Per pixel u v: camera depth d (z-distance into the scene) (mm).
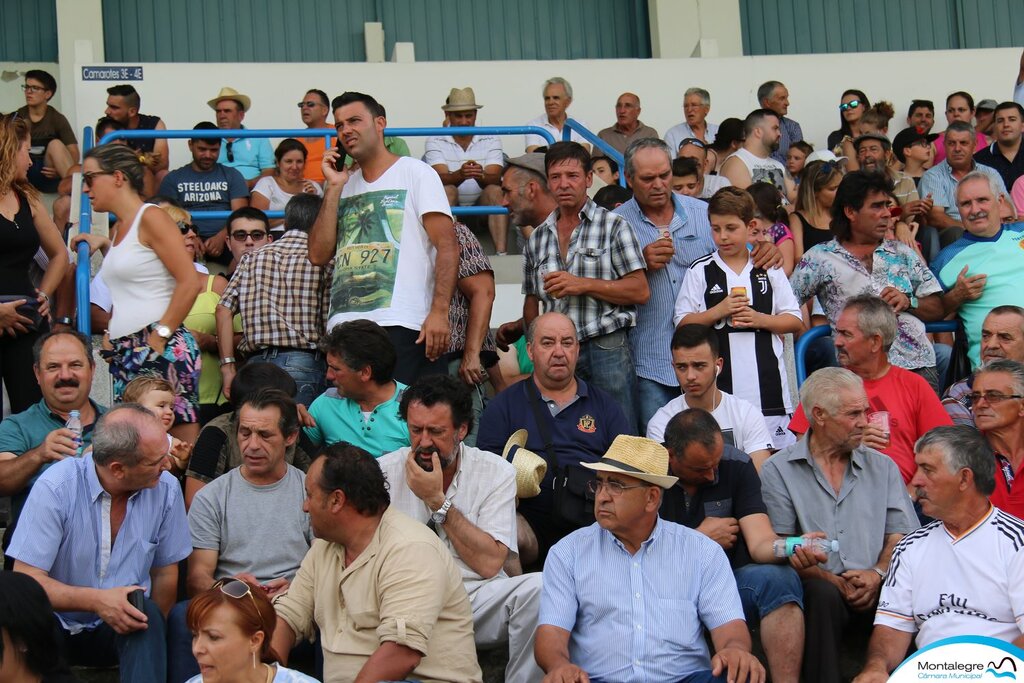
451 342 13797
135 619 9680
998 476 11984
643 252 14000
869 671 10117
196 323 14703
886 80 27422
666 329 14070
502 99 26156
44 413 11836
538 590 10555
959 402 13531
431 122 25984
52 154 22516
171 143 24328
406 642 9391
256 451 10891
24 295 13844
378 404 12289
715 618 10117
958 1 29062
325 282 14031
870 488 11375
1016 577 10023
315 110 22828
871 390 12859
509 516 11070
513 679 10555
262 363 12078
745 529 11094
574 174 13859
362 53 26969
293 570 10961
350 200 13469
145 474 10086
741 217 13742
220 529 10977
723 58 26969
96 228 17078
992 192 14992
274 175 21125
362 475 9695
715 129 26312
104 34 26000
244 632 8570
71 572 10250
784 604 10453
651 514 10227
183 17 26359
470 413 10977
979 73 27688
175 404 12477
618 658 10109
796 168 22969
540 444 12148
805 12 28609
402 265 13133
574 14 27984
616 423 12406
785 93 25484
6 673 8578
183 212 15867
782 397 13500
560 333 12258
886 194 14539
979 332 14750
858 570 10984
